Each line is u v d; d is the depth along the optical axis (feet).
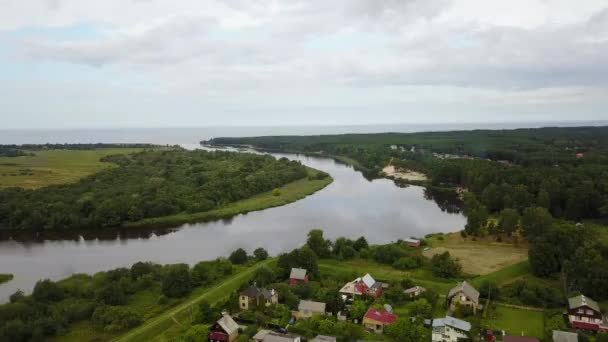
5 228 520.42
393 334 235.40
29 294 300.20
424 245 415.03
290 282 311.06
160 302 279.90
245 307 271.49
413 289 293.02
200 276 315.17
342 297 280.31
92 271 367.25
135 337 236.02
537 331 244.63
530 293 282.77
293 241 443.73
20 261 398.21
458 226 504.02
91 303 268.41
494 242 424.87
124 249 435.12
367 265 357.82
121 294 280.72
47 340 235.40
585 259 300.40
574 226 359.05
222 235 476.13
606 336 221.25
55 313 255.50
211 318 252.83
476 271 346.54
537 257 330.34
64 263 390.42
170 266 336.29
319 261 365.20
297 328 242.58
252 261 355.97
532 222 415.85
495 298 288.71
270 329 246.06
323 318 250.16
